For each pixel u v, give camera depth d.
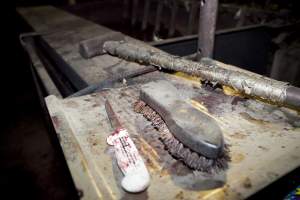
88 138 0.51
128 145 0.46
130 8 3.10
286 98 0.51
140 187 0.38
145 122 0.56
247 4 1.94
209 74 0.62
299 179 0.49
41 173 1.55
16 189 1.44
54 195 1.38
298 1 1.70
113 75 0.84
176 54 1.39
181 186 0.40
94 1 3.13
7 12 2.93
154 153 0.47
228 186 0.39
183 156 0.43
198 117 0.43
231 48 1.47
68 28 1.70
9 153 1.75
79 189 0.40
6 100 2.45
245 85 0.56
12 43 3.04
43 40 1.48
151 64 0.80
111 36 1.06
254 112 0.58
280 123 0.54
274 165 0.43
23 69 2.94
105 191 0.39
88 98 0.67
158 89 0.54
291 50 1.41
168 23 2.55
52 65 1.43
